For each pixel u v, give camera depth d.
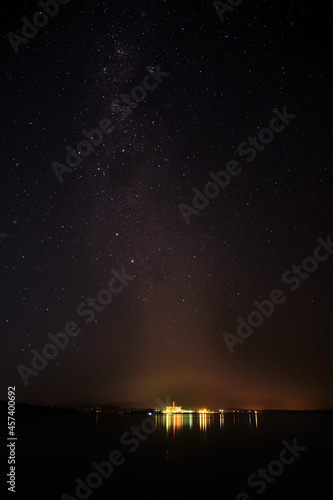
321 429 41.47
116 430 36.72
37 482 12.45
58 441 25.62
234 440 27.80
